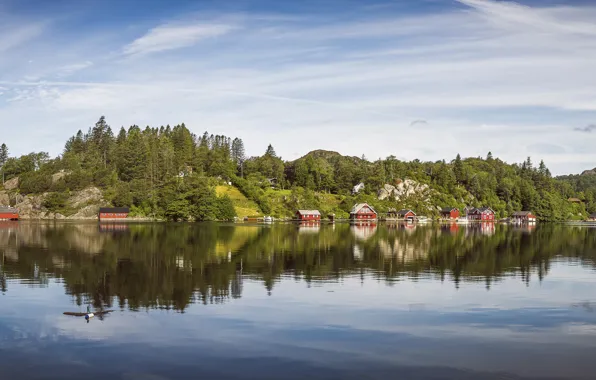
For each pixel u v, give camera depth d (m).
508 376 22.58
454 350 25.83
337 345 26.41
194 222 169.38
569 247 82.31
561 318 32.22
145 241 82.44
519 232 130.62
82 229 118.19
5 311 32.88
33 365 23.53
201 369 23.06
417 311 33.62
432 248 76.19
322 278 46.16
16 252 64.75
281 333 28.34
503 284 44.03
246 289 40.44
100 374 22.53
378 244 81.75
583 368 23.58
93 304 34.88
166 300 36.22
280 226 141.50
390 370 23.08
